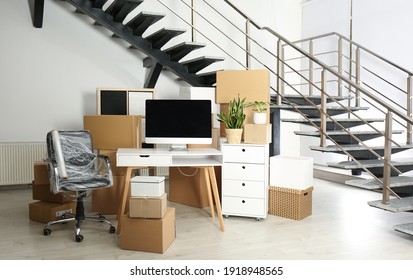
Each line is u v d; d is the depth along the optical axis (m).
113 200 4.12
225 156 3.94
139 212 3.06
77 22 5.48
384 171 3.57
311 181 4.16
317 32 6.65
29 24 5.24
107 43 5.64
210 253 3.04
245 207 3.92
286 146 7.02
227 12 6.42
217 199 3.61
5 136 5.21
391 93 5.27
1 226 3.70
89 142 3.91
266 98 4.10
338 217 4.07
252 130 3.92
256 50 6.68
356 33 5.82
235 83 4.16
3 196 4.93
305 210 4.06
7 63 5.17
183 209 4.35
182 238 3.38
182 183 4.57
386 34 5.31
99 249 3.11
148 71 5.88
